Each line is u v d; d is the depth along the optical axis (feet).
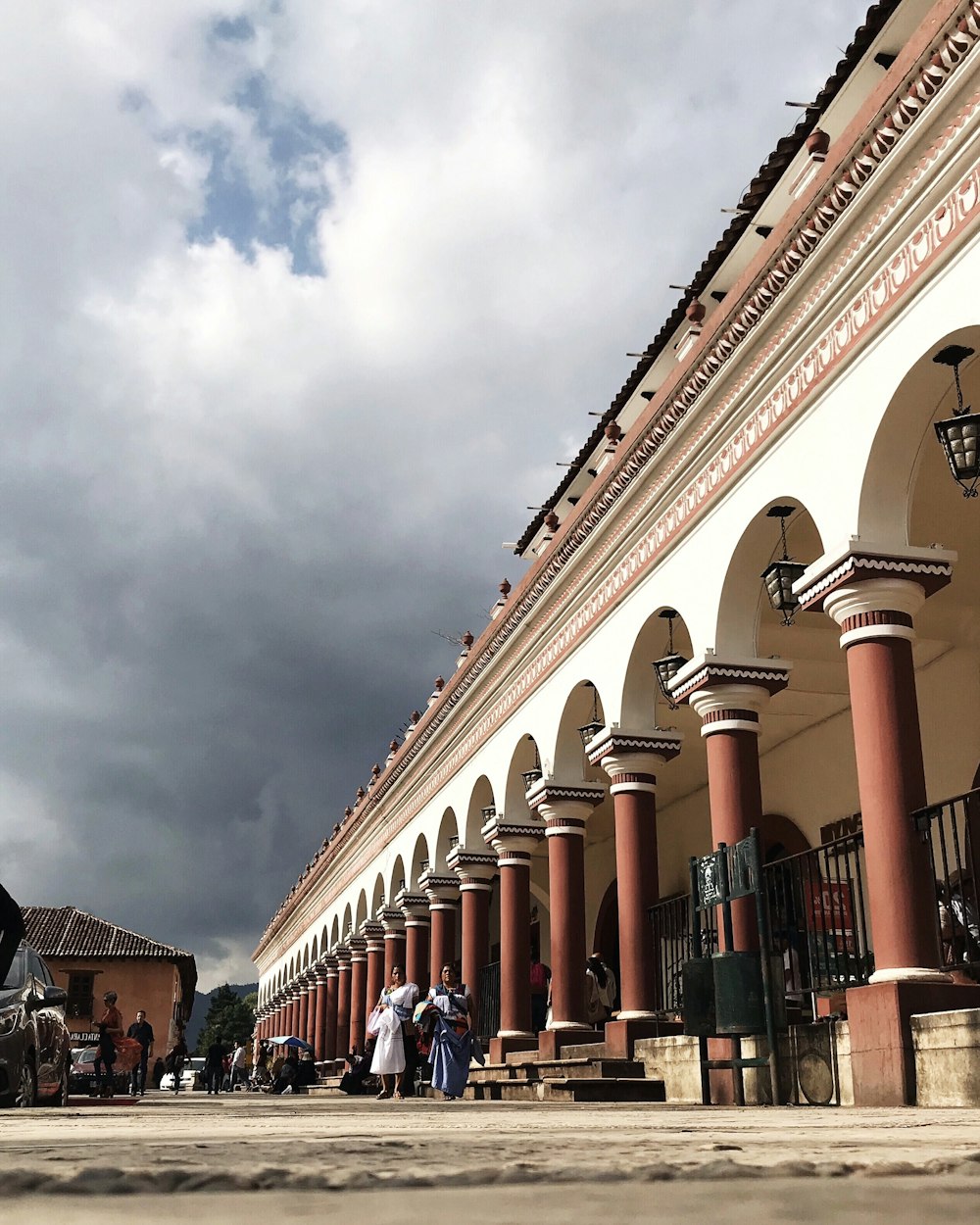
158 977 181.06
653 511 47.65
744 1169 2.73
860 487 33.76
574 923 57.16
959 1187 2.47
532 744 65.46
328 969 127.34
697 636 43.55
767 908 33.65
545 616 60.44
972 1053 26.30
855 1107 26.61
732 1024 33.50
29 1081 35.27
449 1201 2.27
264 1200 2.29
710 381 41.65
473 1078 58.23
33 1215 2.03
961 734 51.88
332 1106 36.78
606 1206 2.20
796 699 60.39
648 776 50.19
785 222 36.04
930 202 31.12
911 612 33.76
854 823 58.95
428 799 86.89
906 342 32.27
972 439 30.76
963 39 28.60
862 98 41.91
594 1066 44.14
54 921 189.47
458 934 82.84
